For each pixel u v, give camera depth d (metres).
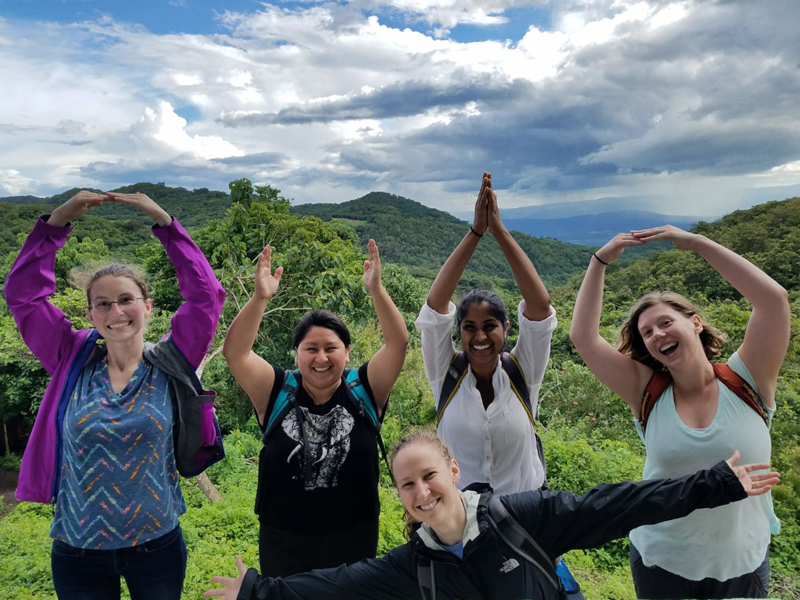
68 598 2.42
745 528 2.41
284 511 2.66
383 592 2.06
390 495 7.10
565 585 2.13
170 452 2.51
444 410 2.90
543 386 13.38
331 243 28.89
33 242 2.55
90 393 2.43
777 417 10.45
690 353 2.47
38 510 8.38
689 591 2.52
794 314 26.16
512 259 2.81
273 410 2.74
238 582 2.12
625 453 8.12
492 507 2.00
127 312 2.46
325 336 2.65
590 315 2.74
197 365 2.62
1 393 16.42
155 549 2.45
